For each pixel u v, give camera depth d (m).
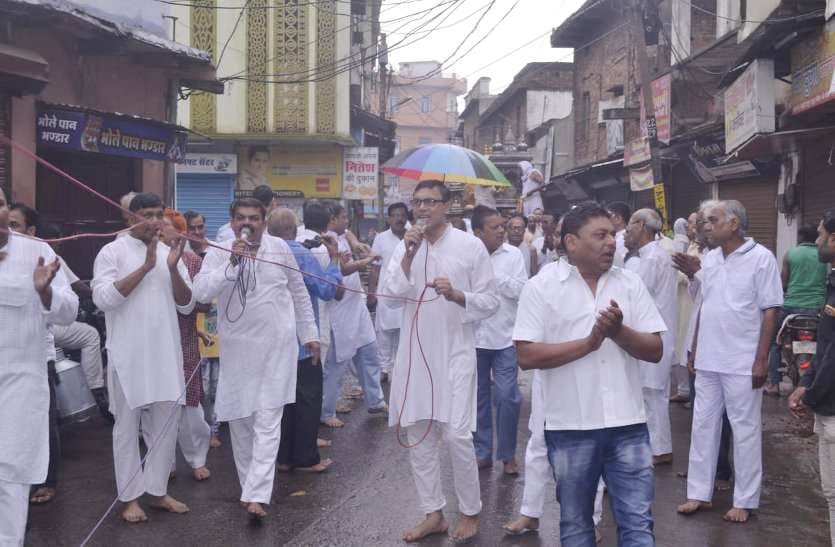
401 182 42.94
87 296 7.98
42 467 4.54
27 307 4.48
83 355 7.95
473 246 5.47
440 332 5.44
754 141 11.70
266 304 5.93
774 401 10.01
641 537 3.77
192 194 22.16
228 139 21.38
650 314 4.02
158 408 5.77
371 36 27.89
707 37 18.45
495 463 7.25
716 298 5.90
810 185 12.46
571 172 22.92
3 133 9.12
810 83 10.85
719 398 5.96
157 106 12.80
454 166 6.25
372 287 10.23
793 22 10.47
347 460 7.32
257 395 5.91
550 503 6.27
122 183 11.80
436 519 5.55
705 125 15.25
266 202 8.45
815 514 6.04
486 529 5.71
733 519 5.85
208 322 7.93
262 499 5.74
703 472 6.02
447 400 5.42
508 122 40.78
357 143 24.44
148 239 5.55
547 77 36.16
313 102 21.38
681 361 9.07
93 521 5.75
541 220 13.97
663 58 19.19
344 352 8.44
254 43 21.34
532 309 4.03
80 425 8.38
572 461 3.93
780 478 6.94
